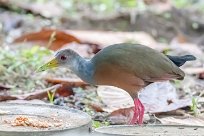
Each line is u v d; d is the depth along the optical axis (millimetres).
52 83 13406
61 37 16844
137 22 21438
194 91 13695
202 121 11094
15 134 8359
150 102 11875
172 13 22031
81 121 9297
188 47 18766
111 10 22812
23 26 20266
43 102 12008
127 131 8938
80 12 22625
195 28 21859
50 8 22125
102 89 12703
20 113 9852
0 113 9820
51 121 9320
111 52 10109
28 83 13484
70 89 12945
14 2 21875
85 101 12391
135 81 10062
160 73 10102
